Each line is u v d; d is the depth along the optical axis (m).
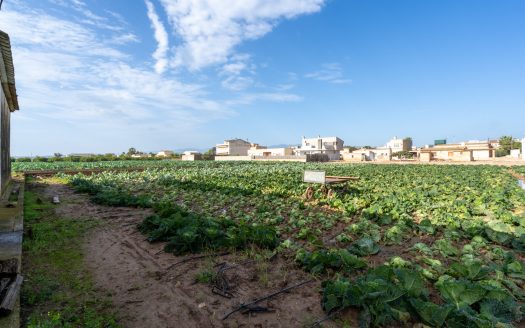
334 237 7.25
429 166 36.91
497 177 21.34
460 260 5.73
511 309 3.63
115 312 3.84
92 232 7.39
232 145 100.38
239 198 12.54
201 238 6.26
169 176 20.47
